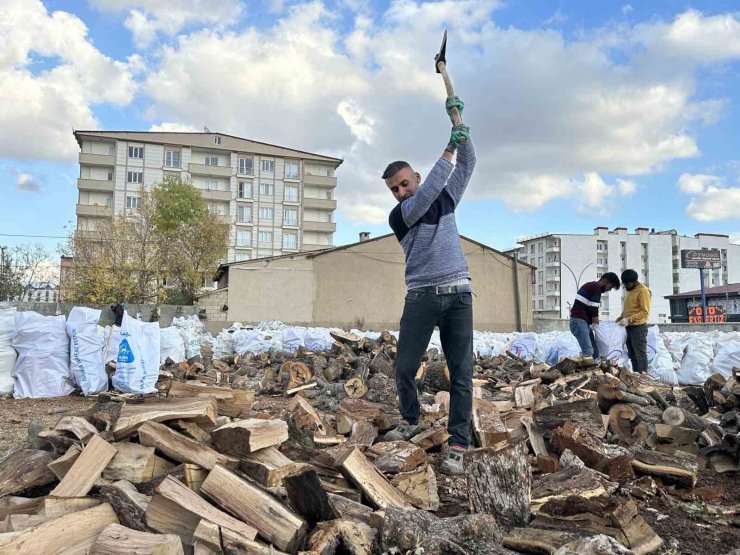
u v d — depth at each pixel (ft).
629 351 26.84
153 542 5.94
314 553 6.19
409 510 6.88
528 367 29.27
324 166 218.38
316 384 24.97
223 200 200.64
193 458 7.91
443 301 10.99
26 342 24.98
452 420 11.09
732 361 31.65
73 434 8.96
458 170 11.39
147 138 193.77
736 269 314.76
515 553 6.35
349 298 91.97
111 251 104.63
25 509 7.54
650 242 315.17
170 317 64.95
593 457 11.01
